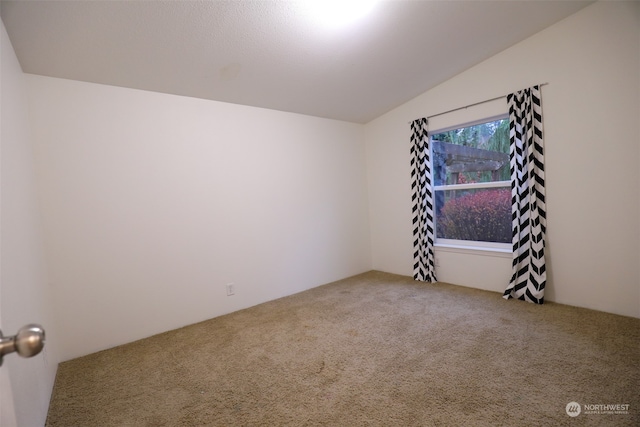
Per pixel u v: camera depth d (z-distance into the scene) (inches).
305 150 134.6
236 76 94.7
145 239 92.9
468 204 126.6
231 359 76.9
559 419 50.7
